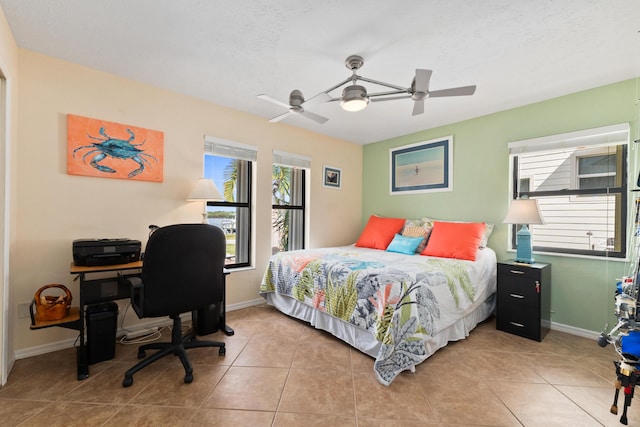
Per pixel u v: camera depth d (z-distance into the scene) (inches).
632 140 93.6
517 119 118.9
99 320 79.7
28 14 66.6
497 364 80.4
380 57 83.4
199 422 56.8
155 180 104.7
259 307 129.9
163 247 68.3
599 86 99.7
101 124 93.7
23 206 81.2
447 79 95.3
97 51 82.6
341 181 173.0
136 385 69.1
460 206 137.3
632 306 53.6
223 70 92.9
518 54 81.2
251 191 135.1
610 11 63.6
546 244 115.1
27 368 75.8
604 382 71.9
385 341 72.9
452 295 90.7
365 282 85.9
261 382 70.7
